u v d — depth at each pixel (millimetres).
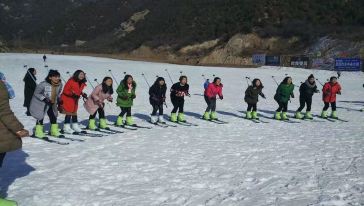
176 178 6719
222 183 6492
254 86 14375
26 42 116812
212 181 6586
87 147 9031
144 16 100438
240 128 12531
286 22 66938
